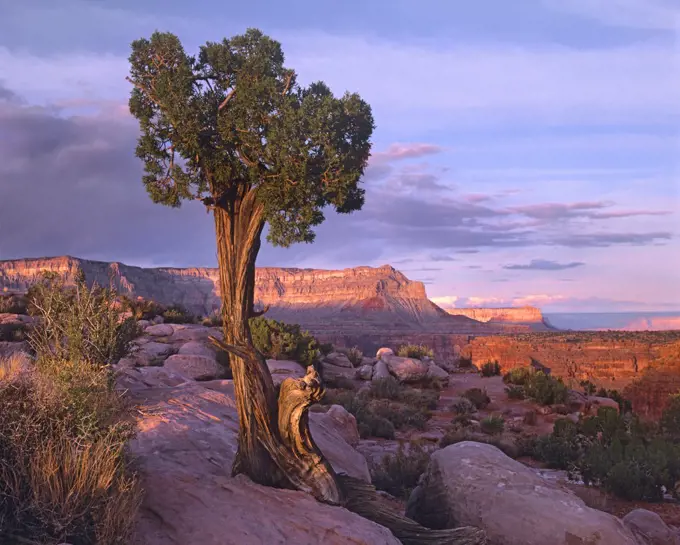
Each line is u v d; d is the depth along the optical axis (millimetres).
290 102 6941
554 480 15172
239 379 7215
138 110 7699
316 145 6801
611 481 13641
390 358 42719
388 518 7184
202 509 6094
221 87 7695
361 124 7176
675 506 12758
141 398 9742
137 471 6453
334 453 10633
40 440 5664
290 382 7016
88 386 6664
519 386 39719
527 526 7371
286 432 7012
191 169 7602
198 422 8859
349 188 7219
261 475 6996
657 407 47844
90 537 5199
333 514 6336
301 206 7078
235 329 7215
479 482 8031
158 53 7578
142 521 5785
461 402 32406
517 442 20922
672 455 14609
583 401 36031
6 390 6008
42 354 9250
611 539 7113
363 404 26359
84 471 5340
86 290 10359
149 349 29062
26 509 4980
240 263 7262
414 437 22766
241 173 7406
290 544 5773
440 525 8141
